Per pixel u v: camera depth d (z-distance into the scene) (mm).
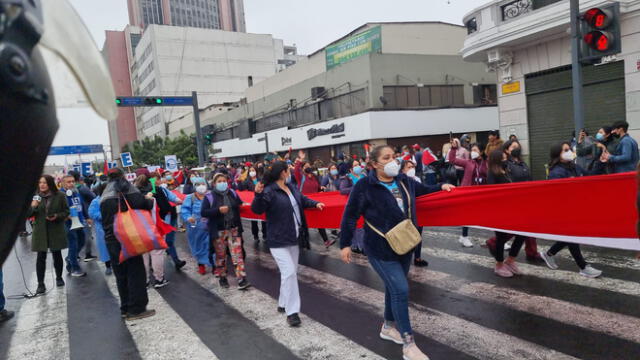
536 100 12852
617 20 6609
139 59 86188
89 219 8055
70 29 864
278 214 4750
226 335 4531
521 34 11906
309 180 9852
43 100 802
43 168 890
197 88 78000
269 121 37125
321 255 7922
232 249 6152
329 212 6555
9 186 782
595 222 3951
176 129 65438
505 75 13492
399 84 24469
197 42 78062
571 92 11859
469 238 8258
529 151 13219
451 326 4293
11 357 4410
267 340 4316
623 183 3766
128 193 5199
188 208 7160
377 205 3678
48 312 5828
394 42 28797
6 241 841
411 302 5047
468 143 11773
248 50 82500
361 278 6262
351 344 4074
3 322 5516
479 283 5492
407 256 3760
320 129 27422
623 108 10633
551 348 3674
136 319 5246
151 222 5117
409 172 6031
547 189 4191
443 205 4902
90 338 4773
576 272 5566
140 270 5285
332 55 29797
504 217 4512
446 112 24656
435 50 29828
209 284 6562
